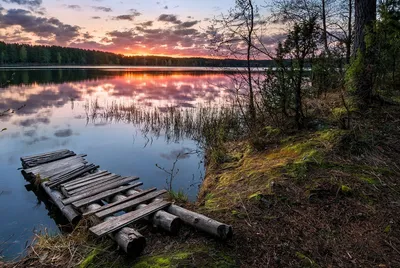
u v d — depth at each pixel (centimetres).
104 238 299
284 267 244
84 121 1293
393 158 380
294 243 272
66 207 466
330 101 570
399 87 619
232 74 680
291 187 359
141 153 866
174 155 845
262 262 252
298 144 462
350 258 246
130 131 1130
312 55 498
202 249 269
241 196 367
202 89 2394
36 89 2312
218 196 389
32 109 1525
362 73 510
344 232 278
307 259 249
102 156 838
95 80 3253
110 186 506
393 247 250
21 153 864
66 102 1747
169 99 1803
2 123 1221
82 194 467
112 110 1459
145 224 328
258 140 525
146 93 2131
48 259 278
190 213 317
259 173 416
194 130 1093
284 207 328
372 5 529
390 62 568
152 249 279
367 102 513
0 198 585
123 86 2633
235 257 259
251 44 632
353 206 310
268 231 293
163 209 341
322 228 288
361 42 539
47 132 1104
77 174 627
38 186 610
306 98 597
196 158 808
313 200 330
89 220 338
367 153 396
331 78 596
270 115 567
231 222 312
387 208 298
